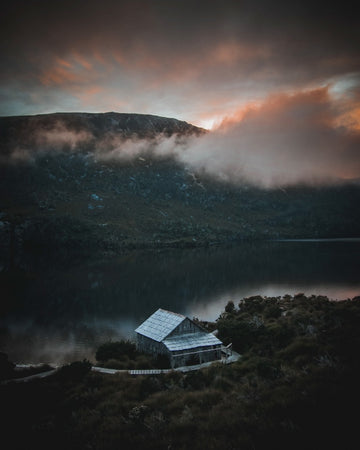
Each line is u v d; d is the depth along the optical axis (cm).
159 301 12525
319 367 2555
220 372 3462
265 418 1906
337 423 1622
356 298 8462
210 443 1791
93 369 4625
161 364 4912
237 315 7925
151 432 2097
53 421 2552
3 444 2198
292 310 7388
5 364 4691
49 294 14125
